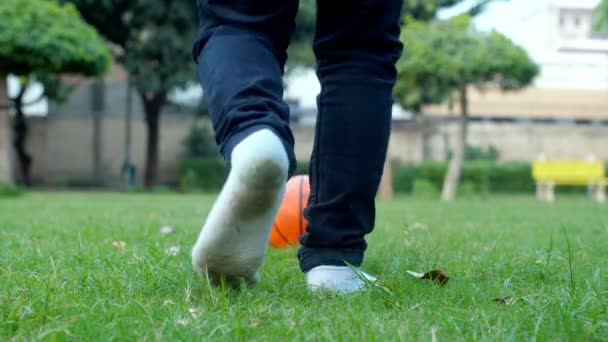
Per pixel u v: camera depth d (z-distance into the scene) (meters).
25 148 17.52
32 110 18.62
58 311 1.52
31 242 3.09
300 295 1.73
